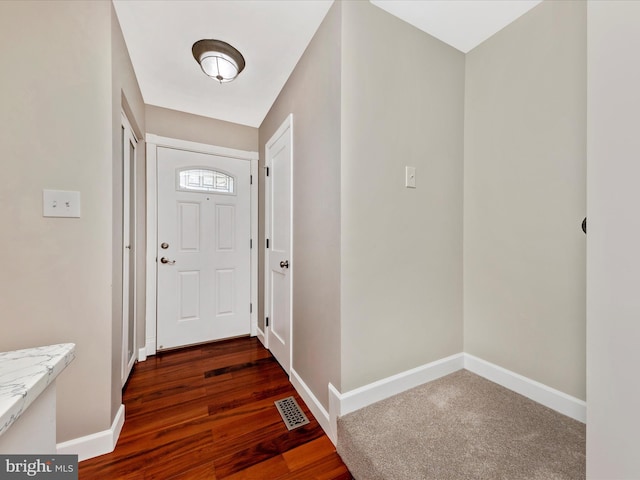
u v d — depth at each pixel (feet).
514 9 4.54
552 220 4.35
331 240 4.37
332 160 4.32
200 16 4.58
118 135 4.58
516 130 4.79
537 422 3.98
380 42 4.45
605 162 2.05
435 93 5.15
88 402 3.96
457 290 5.58
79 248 3.94
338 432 4.01
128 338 6.29
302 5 4.37
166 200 7.71
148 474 3.64
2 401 1.49
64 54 3.86
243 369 6.63
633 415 1.91
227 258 8.55
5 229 3.59
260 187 8.73
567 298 4.19
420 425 3.90
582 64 3.99
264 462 3.85
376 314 4.49
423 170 5.02
